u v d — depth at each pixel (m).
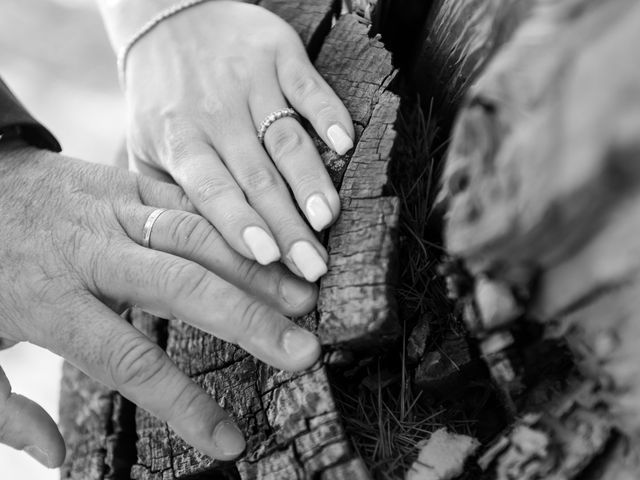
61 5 1.40
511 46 0.34
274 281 0.41
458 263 0.37
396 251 0.39
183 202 0.44
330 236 0.40
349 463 0.36
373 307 0.37
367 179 0.41
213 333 0.40
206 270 0.41
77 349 0.41
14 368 0.97
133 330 0.41
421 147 0.44
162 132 0.47
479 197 0.35
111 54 1.34
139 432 0.45
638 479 0.34
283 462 0.37
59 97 1.28
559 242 0.33
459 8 0.41
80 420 0.48
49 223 0.44
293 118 0.44
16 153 0.48
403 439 0.38
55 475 0.90
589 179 0.31
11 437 0.44
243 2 0.51
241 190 0.43
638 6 0.30
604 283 0.33
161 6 0.51
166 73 0.48
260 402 0.40
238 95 0.46
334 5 0.50
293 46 0.47
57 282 0.42
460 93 0.41
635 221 0.31
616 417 0.34
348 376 0.40
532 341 0.36
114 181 0.45
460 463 0.37
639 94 0.30
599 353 0.34
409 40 0.49
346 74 0.45
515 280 0.35
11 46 1.35
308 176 0.41
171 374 0.40
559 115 0.32
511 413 0.36
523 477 0.35
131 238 0.43
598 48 0.31
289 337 0.38
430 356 0.39
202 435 0.40
